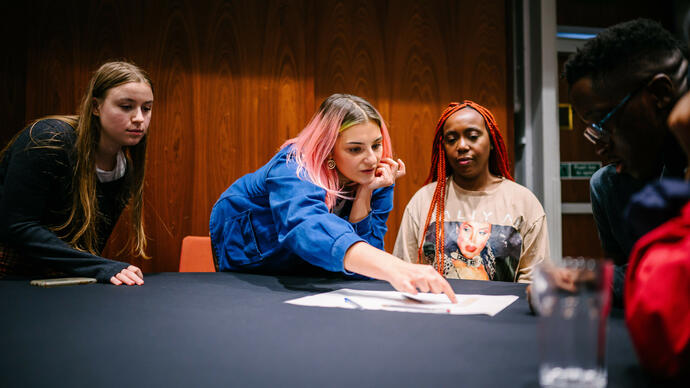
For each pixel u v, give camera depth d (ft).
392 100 10.14
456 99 10.30
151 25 9.32
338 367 1.83
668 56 2.81
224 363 1.88
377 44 10.14
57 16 9.05
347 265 3.56
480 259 5.92
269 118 9.66
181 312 2.88
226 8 9.57
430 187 6.61
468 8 10.39
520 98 10.66
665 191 1.77
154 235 9.21
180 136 9.37
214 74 9.51
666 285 1.63
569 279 1.61
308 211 4.00
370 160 4.68
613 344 2.11
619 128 2.95
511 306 3.07
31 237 4.28
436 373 1.76
